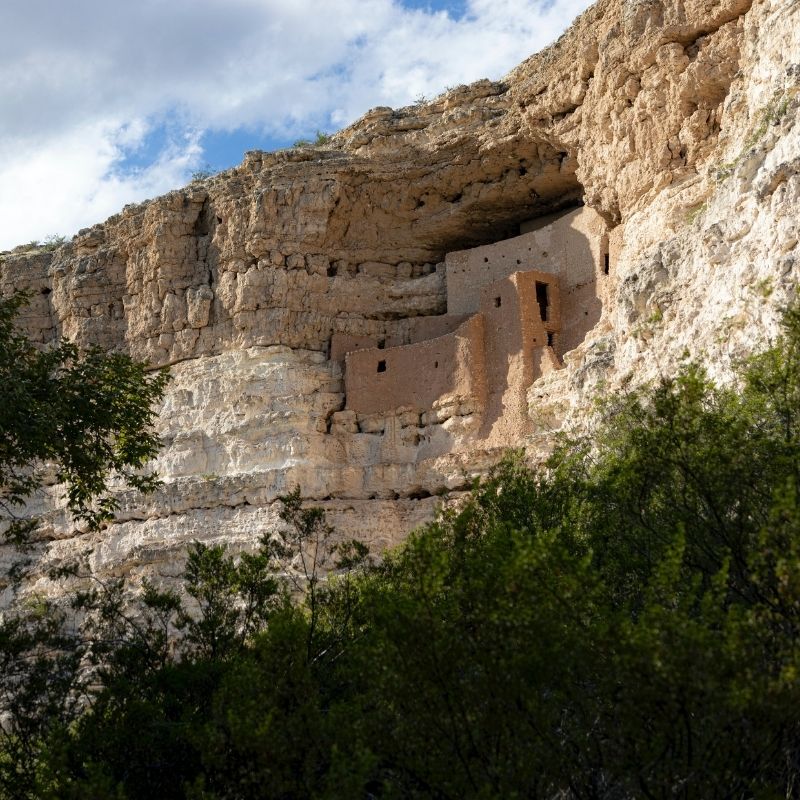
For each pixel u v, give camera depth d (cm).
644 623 1085
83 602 1983
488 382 3144
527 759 1121
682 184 2759
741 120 2603
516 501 1738
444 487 3111
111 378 2139
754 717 1066
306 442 3306
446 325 3347
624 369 2578
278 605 1788
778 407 1510
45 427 1936
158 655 1788
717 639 1062
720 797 1087
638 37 2917
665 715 1074
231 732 1238
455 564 1393
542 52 3350
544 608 1152
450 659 1173
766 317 2067
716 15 2788
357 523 3161
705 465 1432
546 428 2952
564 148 3228
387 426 3297
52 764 1338
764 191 2192
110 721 1554
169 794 1486
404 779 1195
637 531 1489
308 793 1196
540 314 3166
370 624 1377
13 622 1864
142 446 2180
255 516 3269
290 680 1298
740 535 1331
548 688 1186
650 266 2569
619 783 1155
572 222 3188
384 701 1205
